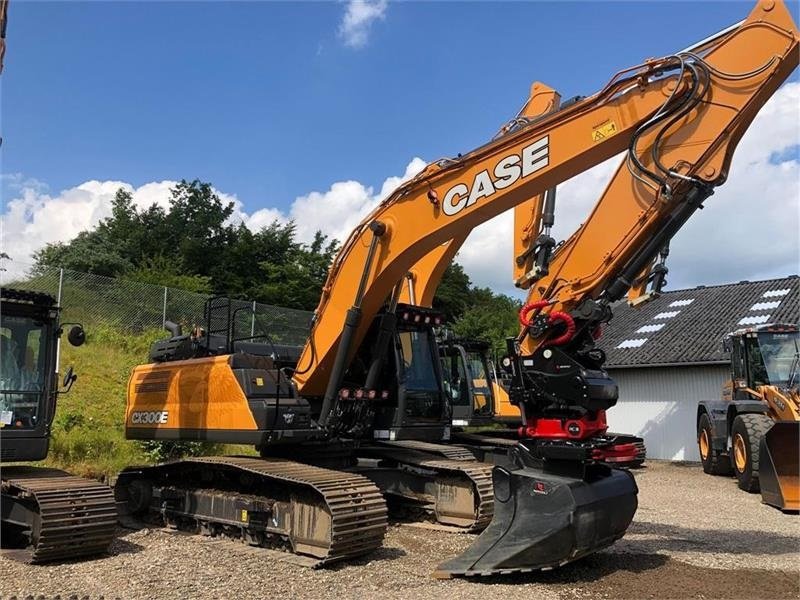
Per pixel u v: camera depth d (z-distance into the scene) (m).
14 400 7.14
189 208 43.09
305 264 35.84
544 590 5.67
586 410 6.20
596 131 6.37
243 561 6.71
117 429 13.14
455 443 12.25
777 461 10.62
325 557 6.46
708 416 15.66
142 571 6.34
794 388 12.76
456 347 13.02
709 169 6.03
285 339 21.27
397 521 9.00
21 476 7.39
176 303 21.17
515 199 6.91
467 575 5.93
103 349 17.47
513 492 6.12
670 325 22.38
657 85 6.18
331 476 7.11
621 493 6.12
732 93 5.99
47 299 7.42
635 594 5.58
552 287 6.62
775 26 5.92
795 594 5.63
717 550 7.29
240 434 7.84
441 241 7.43
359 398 8.34
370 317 8.04
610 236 6.39
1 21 6.38
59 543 6.53
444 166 7.24
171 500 8.33
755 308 21.31
